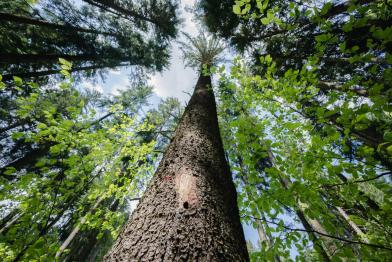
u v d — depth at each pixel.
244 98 2.60
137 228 1.22
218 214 1.36
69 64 2.06
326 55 5.04
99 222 2.96
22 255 1.83
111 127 3.09
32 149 10.98
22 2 7.79
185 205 1.31
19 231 1.95
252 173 2.05
